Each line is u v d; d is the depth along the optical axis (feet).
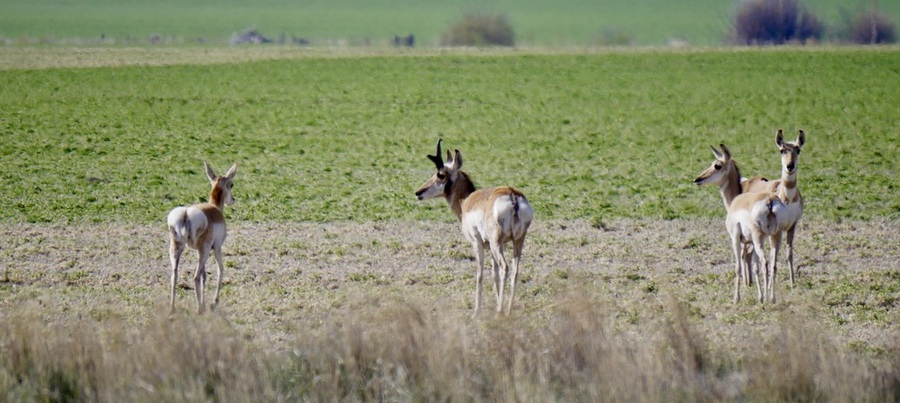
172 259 171.42
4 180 318.04
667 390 125.18
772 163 363.56
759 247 177.78
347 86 619.26
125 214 268.21
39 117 474.90
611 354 128.98
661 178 331.77
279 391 125.90
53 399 125.80
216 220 177.17
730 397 125.49
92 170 340.80
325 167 353.51
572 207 280.92
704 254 225.76
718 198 294.46
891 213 270.46
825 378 125.80
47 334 137.80
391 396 125.80
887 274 203.10
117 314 165.78
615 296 187.83
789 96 565.12
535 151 395.96
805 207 278.46
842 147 397.19
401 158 376.07
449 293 190.70
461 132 449.48
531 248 230.27
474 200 177.99
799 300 181.88
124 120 474.49
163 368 127.13
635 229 252.21
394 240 239.09
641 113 510.58
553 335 134.00
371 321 143.95
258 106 532.73
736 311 175.01
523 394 121.49
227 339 137.08
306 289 193.16
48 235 241.96
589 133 446.19
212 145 405.80
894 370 129.80
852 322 168.96
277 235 244.63
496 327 142.61
